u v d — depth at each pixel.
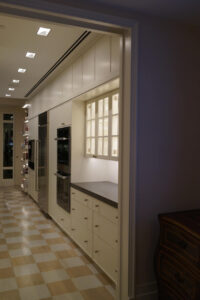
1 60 4.11
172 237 2.11
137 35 2.28
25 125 8.39
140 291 2.34
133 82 2.29
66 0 2.07
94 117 3.80
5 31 3.07
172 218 2.15
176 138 2.46
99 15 2.15
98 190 3.35
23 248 3.77
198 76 2.55
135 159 2.29
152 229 2.38
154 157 2.38
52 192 5.09
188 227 1.93
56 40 3.29
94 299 2.55
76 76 3.88
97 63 3.18
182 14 2.31
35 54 3.82
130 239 2.31
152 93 2.36
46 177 5.43
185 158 2.51
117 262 2.48
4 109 9.66
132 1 2.10
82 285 2.80
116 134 3.16
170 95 2.43
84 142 4.12
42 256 3.51
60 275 3.01
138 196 2.33
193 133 2.54
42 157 5.80
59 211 4.64
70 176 4.05
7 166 9.84
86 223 3.44
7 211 5.85
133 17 2.28
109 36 2.88
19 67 4.47
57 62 4.14
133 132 2.29
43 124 5.78
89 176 4.13
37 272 3.07
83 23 2.21
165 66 2.41
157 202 2.40
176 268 2.04
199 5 2.15
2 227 4.71
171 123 2.44
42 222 5.05
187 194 2.52
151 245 2.38
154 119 2.37
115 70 2.74
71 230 4.01
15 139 9.80
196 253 1.84
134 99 2.29
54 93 5.01
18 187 9.35
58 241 4.06
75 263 3.31
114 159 3.20
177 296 2.03
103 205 2.96
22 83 5.65
